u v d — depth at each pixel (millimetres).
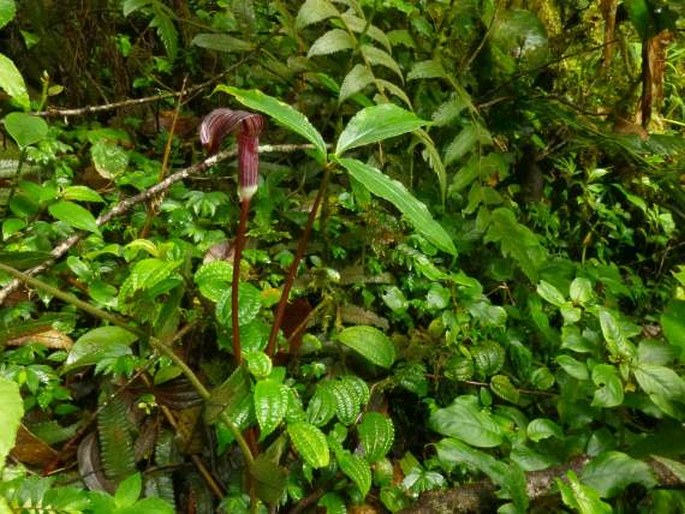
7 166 1944
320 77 2268
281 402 1287
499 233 2275
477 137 2334
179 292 1432
